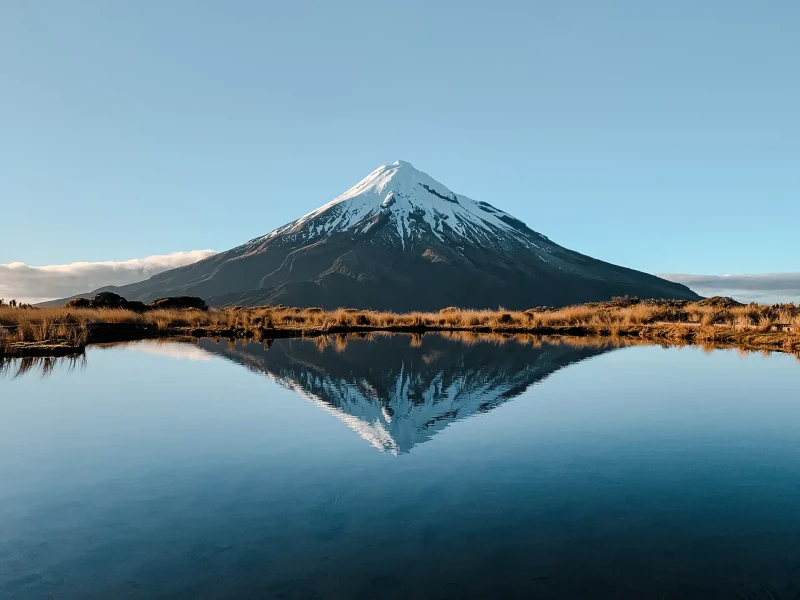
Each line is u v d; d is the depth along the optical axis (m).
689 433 8.19
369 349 20.23
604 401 10.43
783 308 32.56
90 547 4.80
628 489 6.00
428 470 6.61
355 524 5.19
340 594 4.06
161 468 6.75
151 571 4.41
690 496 5.80
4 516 5.41
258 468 6.73
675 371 14.27
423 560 4.54
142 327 28.98
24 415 9.51
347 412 9.68
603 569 4.38
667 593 4.06
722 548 4.71
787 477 6.36
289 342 23.42
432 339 25.25
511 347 21.03
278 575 4.33
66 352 18.45
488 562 4.50
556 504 5.60
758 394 11.14
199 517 5.36
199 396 11.12
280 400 10.67
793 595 4.02
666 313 33.22
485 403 10.33
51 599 4.04
